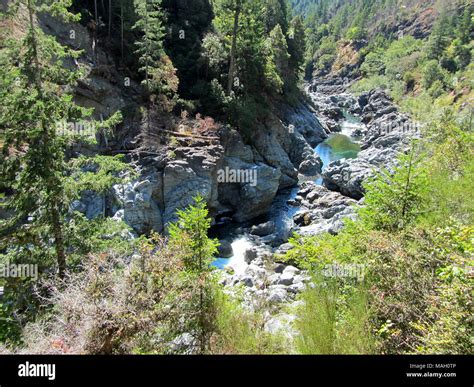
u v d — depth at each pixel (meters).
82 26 25.69
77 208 16.81
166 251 5.53
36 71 7.80
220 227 21.52
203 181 19.91
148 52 23.92
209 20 35.16
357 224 7.25
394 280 4.59
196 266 5.80
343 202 22.52
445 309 3.66
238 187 23.23
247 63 32.41
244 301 7.04
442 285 3.83
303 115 43.97
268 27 50.22
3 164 7.93
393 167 7.69
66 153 18.44
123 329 4.51
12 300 7.71
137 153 20.16
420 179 6.86
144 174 18.97
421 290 4.32
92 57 24.86
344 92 88.69
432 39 66.44
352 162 27.08
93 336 4.40
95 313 4.46
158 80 24.09
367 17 119.69
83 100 22.02
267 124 31.33
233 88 30.77
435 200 7.12
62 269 8.36
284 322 5.92
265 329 5.68
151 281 5.09
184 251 5.66
